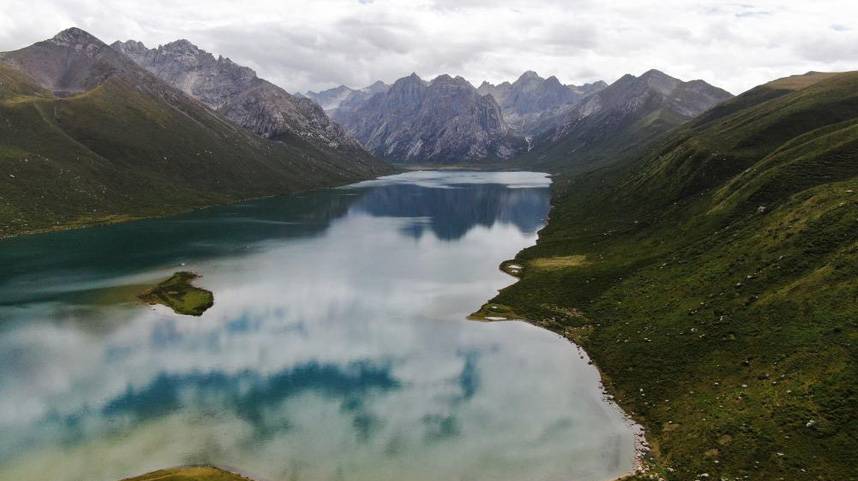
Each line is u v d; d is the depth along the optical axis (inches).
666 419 2620.6
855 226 3265.3
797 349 2593.5
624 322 3789.4
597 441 2559.1
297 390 3080.7
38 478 2308.1
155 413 2824.8
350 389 3095.5
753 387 2524.6
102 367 3368.6
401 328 4065.0
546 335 3905.0
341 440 2591.0
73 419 2760.8
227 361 3467.0
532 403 2930.6
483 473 2345.0
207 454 2481.5
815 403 2255.2
